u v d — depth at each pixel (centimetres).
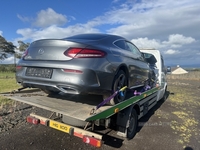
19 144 317
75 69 246
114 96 301
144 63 479
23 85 305
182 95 1040
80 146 322
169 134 406
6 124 402
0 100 601
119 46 360
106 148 321
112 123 340
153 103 576
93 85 256
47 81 262
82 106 300
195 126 471
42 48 280
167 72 855
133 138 371
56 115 329
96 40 312
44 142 330
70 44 263
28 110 511
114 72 298
